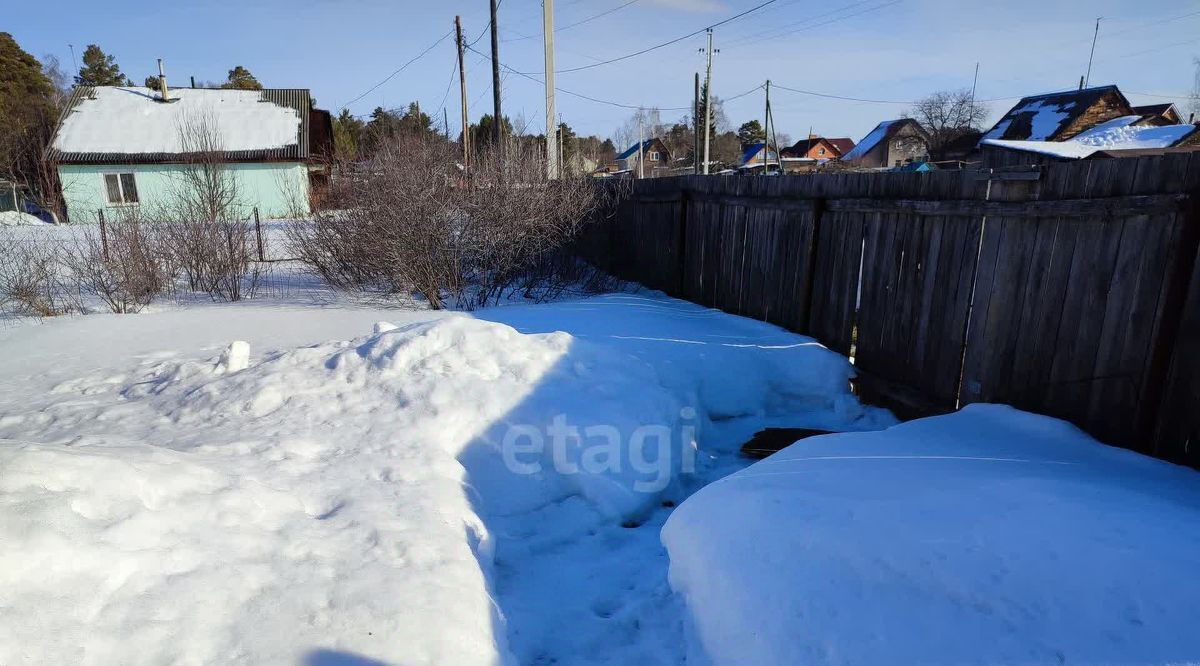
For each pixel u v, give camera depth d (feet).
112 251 30.50
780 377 18.22
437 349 14.84
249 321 24.91
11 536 6.11
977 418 13.20
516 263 29.09
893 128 177.06
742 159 224.33
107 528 6.88
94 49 179.22
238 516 8.32
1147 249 10.43
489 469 12.66
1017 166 12.81
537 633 8.96
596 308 25.84
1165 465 9.95
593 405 13.69
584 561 10.89
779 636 6.91
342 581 7.68
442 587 7.91
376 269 29.91
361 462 11.40
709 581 8.42
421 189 27.50
